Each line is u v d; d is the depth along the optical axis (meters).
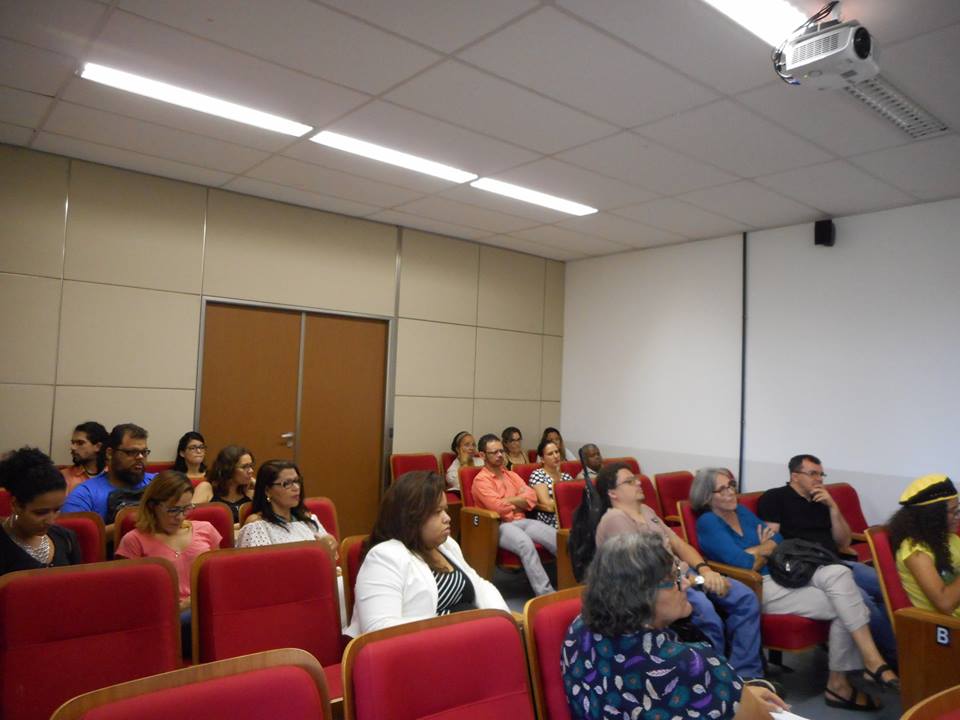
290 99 3.33
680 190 4.53
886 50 2.68
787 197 4.58
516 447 6.20
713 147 3.75
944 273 4.46
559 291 7.07
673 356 6.04
